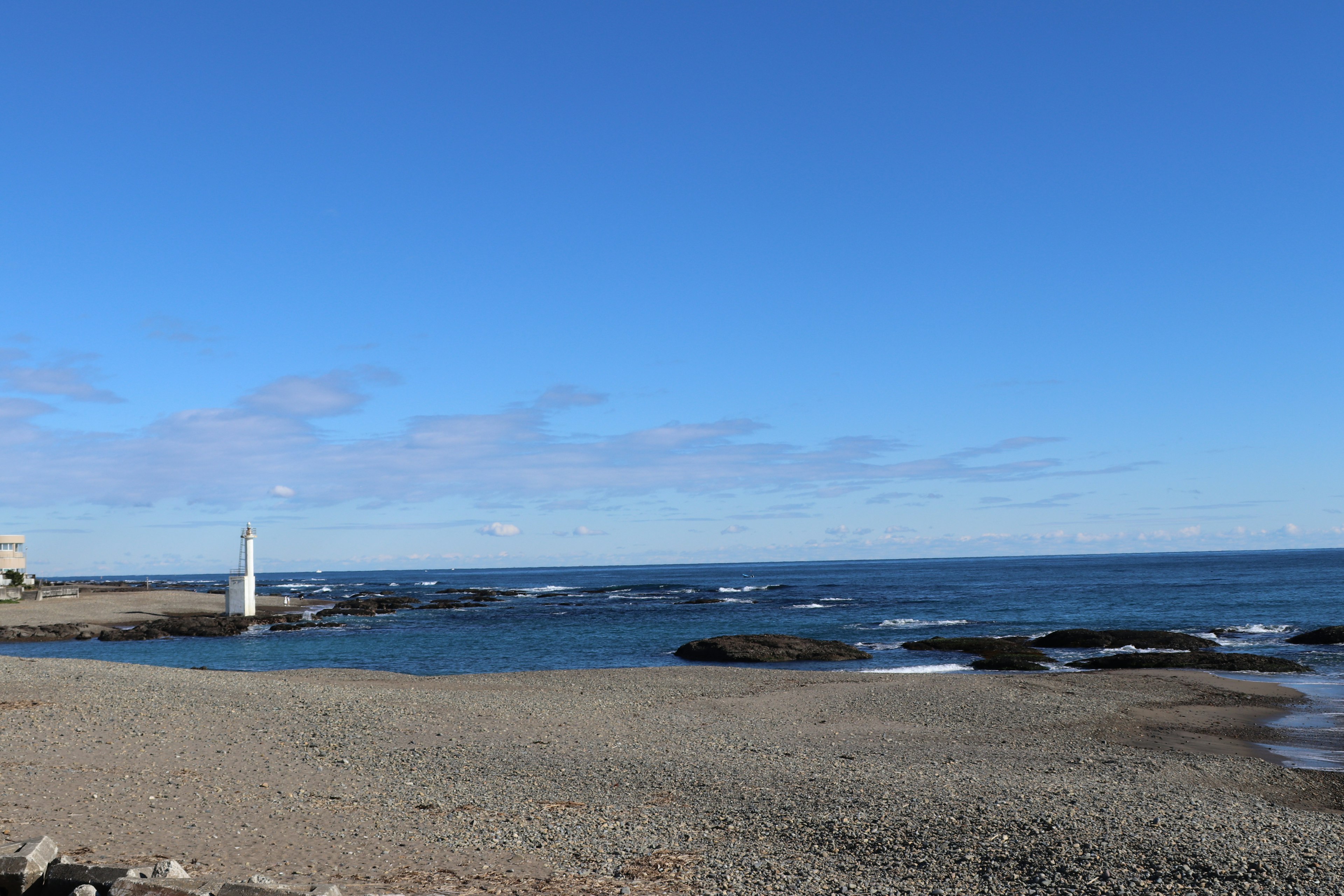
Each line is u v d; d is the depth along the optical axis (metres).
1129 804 14.48
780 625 66.69
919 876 11.04
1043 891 10.40
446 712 25.19
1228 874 10.61
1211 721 25.86
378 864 11.28
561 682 34.25
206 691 27.08
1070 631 49.88
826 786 16.22
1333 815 14.93
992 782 16.84
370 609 84.94
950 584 135.38
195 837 12.21
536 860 11.63
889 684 33.22
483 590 126.69
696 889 10.52
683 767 18.36
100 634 61.91
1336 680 35.22
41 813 13.05
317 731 21.64
